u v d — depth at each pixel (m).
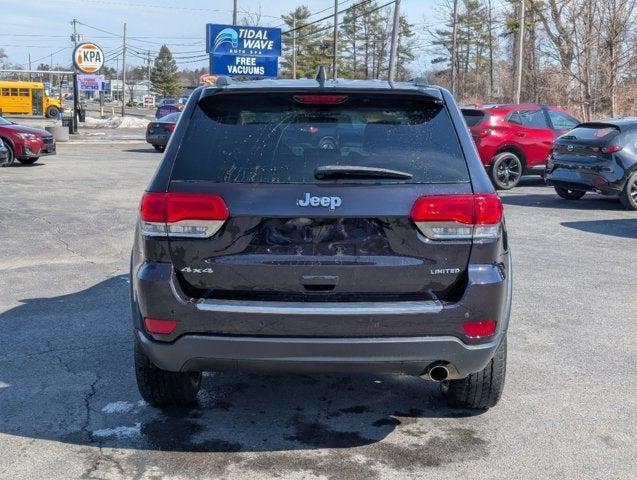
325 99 3.84
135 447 3.91
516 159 15.60
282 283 3.56
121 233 10.06
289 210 3.53
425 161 3.68
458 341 3.57
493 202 3.62
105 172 18.38
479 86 67.56
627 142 12.62
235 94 3.87
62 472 3.62
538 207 13.20
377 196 3.54
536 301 6.89
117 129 46.03
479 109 15.73
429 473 3.65
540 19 34.19
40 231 10.10
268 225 3.56
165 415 4.34
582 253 9.15
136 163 21.41
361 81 4.21
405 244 3.55
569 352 5.48
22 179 16.23
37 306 6.55
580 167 12.97
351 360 3.55
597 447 3.96
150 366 4.12
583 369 5.14
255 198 3.56
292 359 3.56
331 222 3.55
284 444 3.97
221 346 3.55
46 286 7.25
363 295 3.58
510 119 15.62
